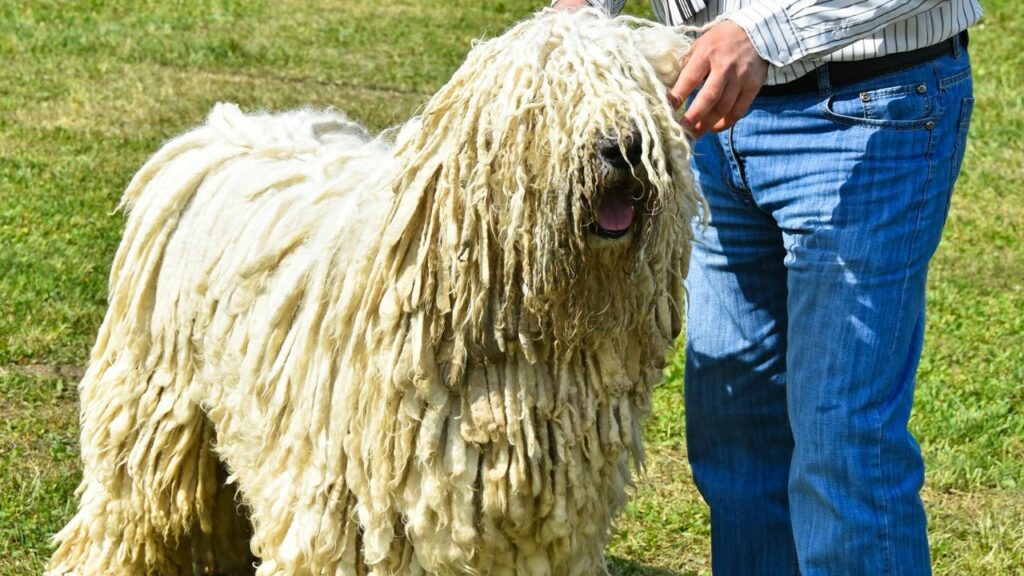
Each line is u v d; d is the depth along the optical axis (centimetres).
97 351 396
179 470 382
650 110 290
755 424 376
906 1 302
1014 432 574
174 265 374
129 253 386
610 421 312
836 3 302
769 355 368
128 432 385
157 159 399
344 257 324
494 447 306
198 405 376
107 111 991
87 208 770
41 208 761
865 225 320
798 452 338
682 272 308
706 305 372
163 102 1028
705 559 470
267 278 346
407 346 303
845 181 320
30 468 491
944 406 591
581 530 320
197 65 1162
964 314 707
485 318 299
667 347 317
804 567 343
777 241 356
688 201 301
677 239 302
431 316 301
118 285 388
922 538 336
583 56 288
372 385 310
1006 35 1434
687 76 298
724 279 366
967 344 667
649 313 306
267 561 337
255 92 1080
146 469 383
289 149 390
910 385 336
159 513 387
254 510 350
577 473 311
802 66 320
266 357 339
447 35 1378
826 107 320
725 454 384
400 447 308
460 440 306
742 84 301
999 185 959
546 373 306
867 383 324
